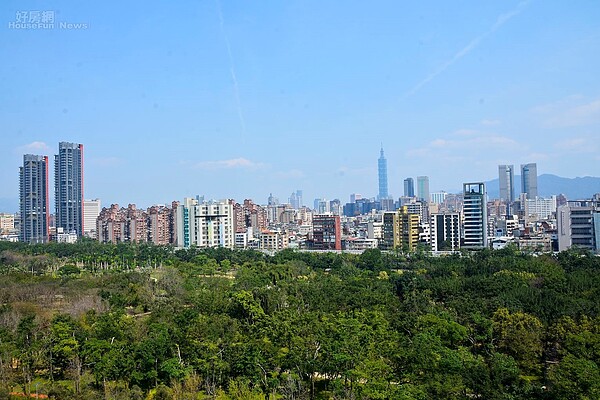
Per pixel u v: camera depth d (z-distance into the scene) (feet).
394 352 284.00
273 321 353.31
